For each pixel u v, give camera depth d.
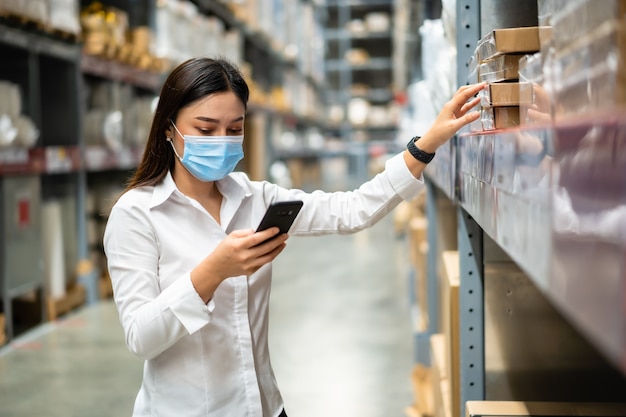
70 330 4.95
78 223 5.88
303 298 6.07
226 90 1.48
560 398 1.81
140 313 1.41
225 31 10.08
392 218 12.52
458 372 2.02
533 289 1.80
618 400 1.79
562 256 0.63
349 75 20.42
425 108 2.92
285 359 4.28
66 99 5.78
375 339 4.69
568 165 0.66
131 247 1.50
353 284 6.67
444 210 3.16
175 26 7.21
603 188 0.58
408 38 6.48
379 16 18.77
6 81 5.14
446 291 2.20
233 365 1.55
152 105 7.04
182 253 1.52
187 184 1.58
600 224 0.57
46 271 5.34
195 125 1.48
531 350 1.82
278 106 12.77
